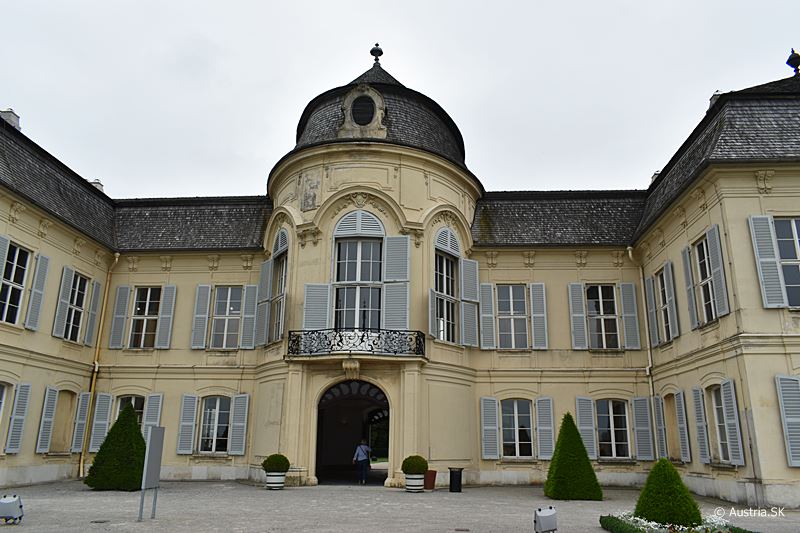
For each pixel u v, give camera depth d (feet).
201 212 80.12
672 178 64.39
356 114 69.82
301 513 40.22
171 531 32.60
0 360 58.34
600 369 71.05
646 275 71.41
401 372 60.70
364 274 64.59
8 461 59.62
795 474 45.01
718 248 51.34
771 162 50.34
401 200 66.18
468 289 70.44
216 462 70.38
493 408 69.87
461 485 59.67
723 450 52.54
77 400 71.20
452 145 76.18
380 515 39.65
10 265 60.44
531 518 38.96
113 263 77.30
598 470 68.33
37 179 65.26
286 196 70.54
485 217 77.15
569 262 75.20
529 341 72.84
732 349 49.29
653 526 31.55
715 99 62.39
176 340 75.10
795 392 46.47
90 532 32.22
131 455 56.85
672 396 65.41
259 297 71.92
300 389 60.70
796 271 49.96
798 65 61.77
